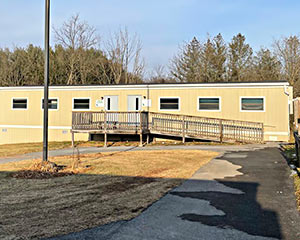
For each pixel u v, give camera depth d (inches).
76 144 727.7
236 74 1524.4
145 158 455.2
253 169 344.2
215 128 697.0
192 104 716.0
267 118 671.1
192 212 192.7
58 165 388.2
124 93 759.7
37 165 346.0
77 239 149.6
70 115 795.4
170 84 727.1
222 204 210.1
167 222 173.9
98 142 757.3
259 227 165.2
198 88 713.0
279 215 184.9
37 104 820.0
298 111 380.2
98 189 257.6
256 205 206.8
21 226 168.6
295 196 227.9
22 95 831.7
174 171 339.0
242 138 680.4
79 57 1467.8
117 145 701.3
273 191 245.0
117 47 1525.6
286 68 1371.8
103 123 725.3
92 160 440.5
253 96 679.7
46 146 354.6
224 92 697.6
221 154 481.4
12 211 197.0
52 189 259.8
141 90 749.9
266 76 1480.1
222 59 1518.2
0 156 548.4
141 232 158.6
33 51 1537.9
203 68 1529.3
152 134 744.3
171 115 724.7
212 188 257.3
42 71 1544.0
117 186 268.1
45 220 178.5
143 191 248.4
